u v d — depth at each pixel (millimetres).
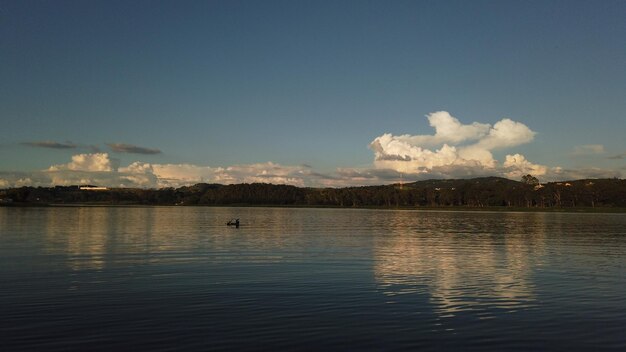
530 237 64375
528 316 20422
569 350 16250
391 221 118000
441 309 21531
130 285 26828
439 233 72500
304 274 30891
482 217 148125
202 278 29219
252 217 143500
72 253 42281
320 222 111562
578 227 90312
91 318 19750
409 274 31062
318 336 17547
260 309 21359
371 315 20422
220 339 17156
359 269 33219
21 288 25844
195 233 70438
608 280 29266
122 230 74500
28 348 16188
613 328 18703
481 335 17781
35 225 84500
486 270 33031
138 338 17219
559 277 30266
